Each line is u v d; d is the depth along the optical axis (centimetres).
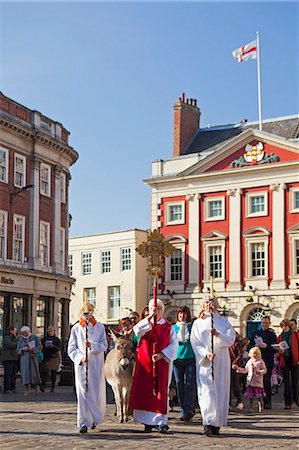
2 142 3719
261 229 4744
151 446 1030
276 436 1152
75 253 5888
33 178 3969
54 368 2266
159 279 5128
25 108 3941
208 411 1163
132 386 1224
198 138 5481
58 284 4131
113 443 1063
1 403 1817
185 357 1378
